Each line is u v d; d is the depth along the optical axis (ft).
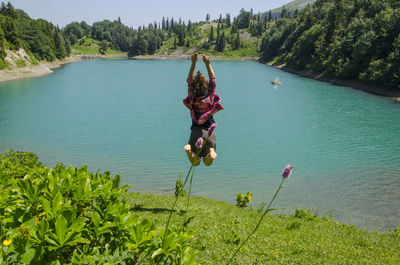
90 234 9.80
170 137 138.41
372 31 324.39
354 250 30.37
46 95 266.77
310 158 110.52
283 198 75.82
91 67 635.25
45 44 603.26
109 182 11.39
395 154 114.93
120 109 210.18
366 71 295.89
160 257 9.83
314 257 25.93
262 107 218.18
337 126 163.02
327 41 428.97
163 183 84.38
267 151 119.44
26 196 10.00
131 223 10.17
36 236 8.21
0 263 7.29
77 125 160.86
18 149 115.96
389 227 60.90
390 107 214.07
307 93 283.38
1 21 414.62
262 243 27.73
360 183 86.17
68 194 10.68
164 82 381.60
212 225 31.04
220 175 92.48
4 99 242.78
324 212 67.62
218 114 194.80
